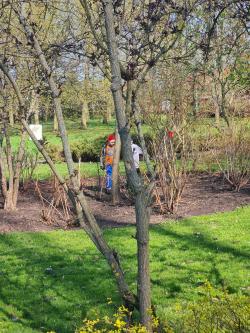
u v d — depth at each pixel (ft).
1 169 41.83
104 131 123.03
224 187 47.50
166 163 38.86
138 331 10.91
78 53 12.46
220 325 11.37
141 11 11.97
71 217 37.04
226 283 21.34
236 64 42.50
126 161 11.53
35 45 12.00
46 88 14.21
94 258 26.61
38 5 22.67
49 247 29.58
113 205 42.75
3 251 29.25
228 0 15.01
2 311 20.07
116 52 11.35
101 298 20.74
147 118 41.68
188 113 44.78
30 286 22.67
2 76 29.22
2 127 40.86
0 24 20.17
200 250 26.78
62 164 73.20
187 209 38.99
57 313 19.61
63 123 12.04
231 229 30.96
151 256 26.21
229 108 50.93
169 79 41.96
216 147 54.95
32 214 39.75
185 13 11.40
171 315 17.43
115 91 11.41
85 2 11.70
